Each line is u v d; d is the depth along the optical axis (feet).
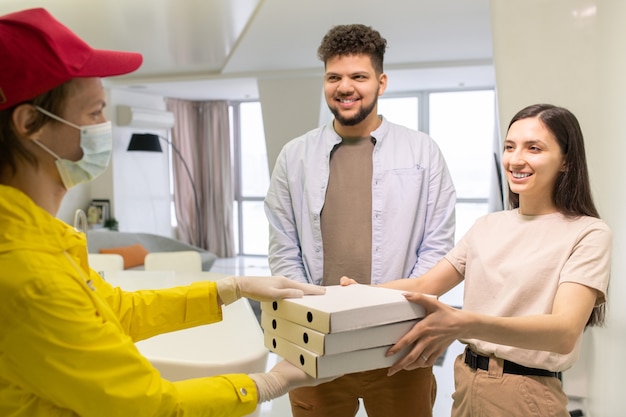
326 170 5.61
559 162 4.02
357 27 5.24
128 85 22.07
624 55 5.03
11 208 2.67
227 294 3.90
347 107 5.29
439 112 24.95
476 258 4.38
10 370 2.62
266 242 28.71
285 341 3.66
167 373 5.57
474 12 12.55
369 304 3.28
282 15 12.66
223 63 19.26
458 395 4.36
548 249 3.96
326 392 5.32
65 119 2.87
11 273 2.54
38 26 2.65
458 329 3.35
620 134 5.14
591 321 4.10
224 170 27.63
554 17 6.30
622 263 5.13
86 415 2.69
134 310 3.77
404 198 5.41
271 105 20.65
